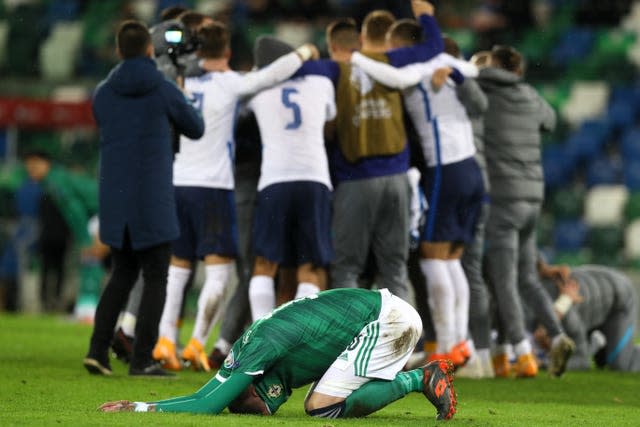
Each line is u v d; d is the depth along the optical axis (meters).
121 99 24.70
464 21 73.94
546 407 22.41
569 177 65.75
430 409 20.91
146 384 23.55
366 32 28.09
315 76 26.86
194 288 55.66
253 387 17.44
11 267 58.38
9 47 77.50
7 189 65.06
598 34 73.06
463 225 28.05
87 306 50.47
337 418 17.28
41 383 23.09
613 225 61.53
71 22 78.81
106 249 46.94
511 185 29.80
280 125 26.58
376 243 27.27
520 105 30.09
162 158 24.61
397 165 27.06
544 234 62.22
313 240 26.52
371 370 17.30
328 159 27.44
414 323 17.56
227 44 27.45
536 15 74.75
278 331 17.06
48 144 70.12
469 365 28.86
